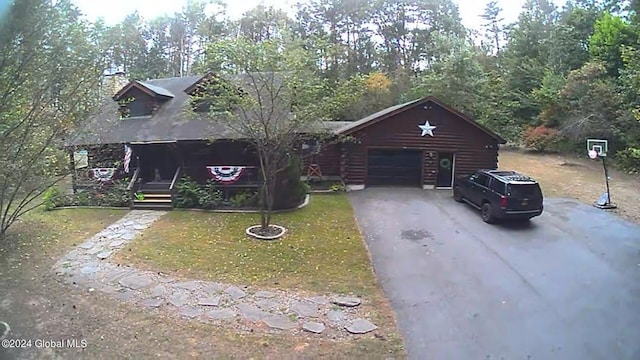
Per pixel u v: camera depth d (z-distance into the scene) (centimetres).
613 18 2758
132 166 1906
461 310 813
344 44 3984
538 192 1380
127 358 620
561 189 1922
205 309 798
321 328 734
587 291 901
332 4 4053
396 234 1305
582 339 709
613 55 2680
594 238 1259
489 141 2050
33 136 816
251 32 2856
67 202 1667
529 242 1227
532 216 1376
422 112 2012
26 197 993
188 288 897
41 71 741
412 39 4128
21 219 1431
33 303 804
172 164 1925
